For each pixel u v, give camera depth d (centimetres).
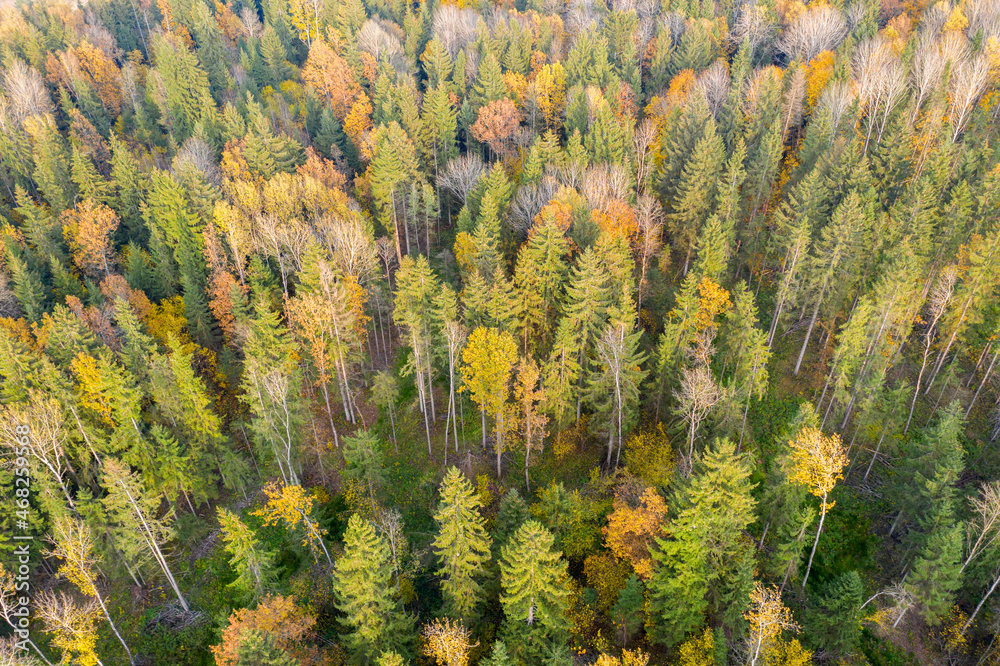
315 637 4234
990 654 3909
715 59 9131
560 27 10388
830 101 6769
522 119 8362
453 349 4978
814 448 3844
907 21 8900
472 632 3994
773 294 6347
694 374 4400
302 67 10569
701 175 6031
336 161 7938
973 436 5134
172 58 8512
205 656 4466
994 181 5441
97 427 5028
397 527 4397
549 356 5150
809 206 5703
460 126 8225
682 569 3797
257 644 3203
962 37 7625
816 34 8581
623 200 6109
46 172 7394
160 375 4919
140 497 4306
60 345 5106
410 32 10275
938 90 6825
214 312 5859
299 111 8981
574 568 4584
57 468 4650
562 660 3675
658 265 6197
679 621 3897
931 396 5416
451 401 5166
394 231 6869
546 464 5341
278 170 7325
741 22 9494
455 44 10056
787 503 4166
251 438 5684
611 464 5194
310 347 5416
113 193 7556
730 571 3866
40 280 6316
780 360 5831
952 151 6047
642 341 5803
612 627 4181
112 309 5872
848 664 4028
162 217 6575
